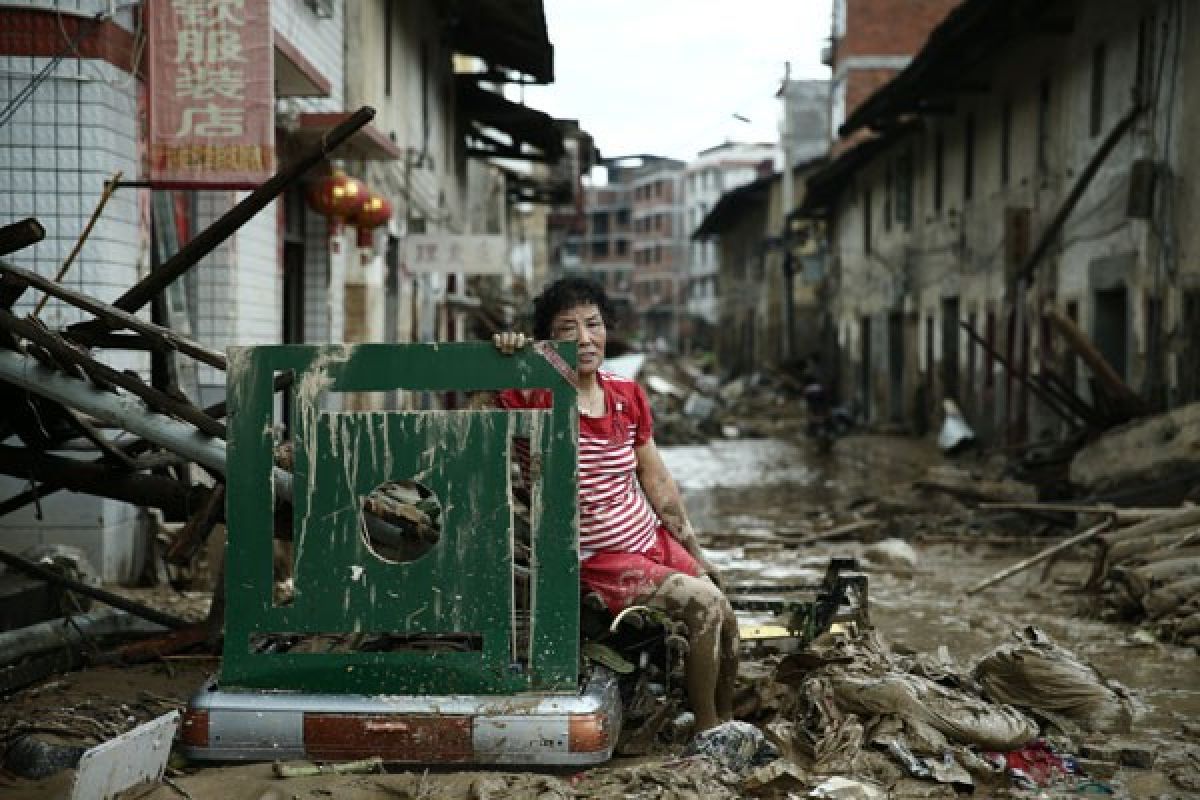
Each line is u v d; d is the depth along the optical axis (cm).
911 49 4350
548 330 566
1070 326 1512
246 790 472
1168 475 1302
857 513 1667
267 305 1330
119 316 532
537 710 484
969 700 556
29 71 880
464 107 3008
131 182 923
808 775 511
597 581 548
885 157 3628
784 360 5000
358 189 1426
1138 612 936
